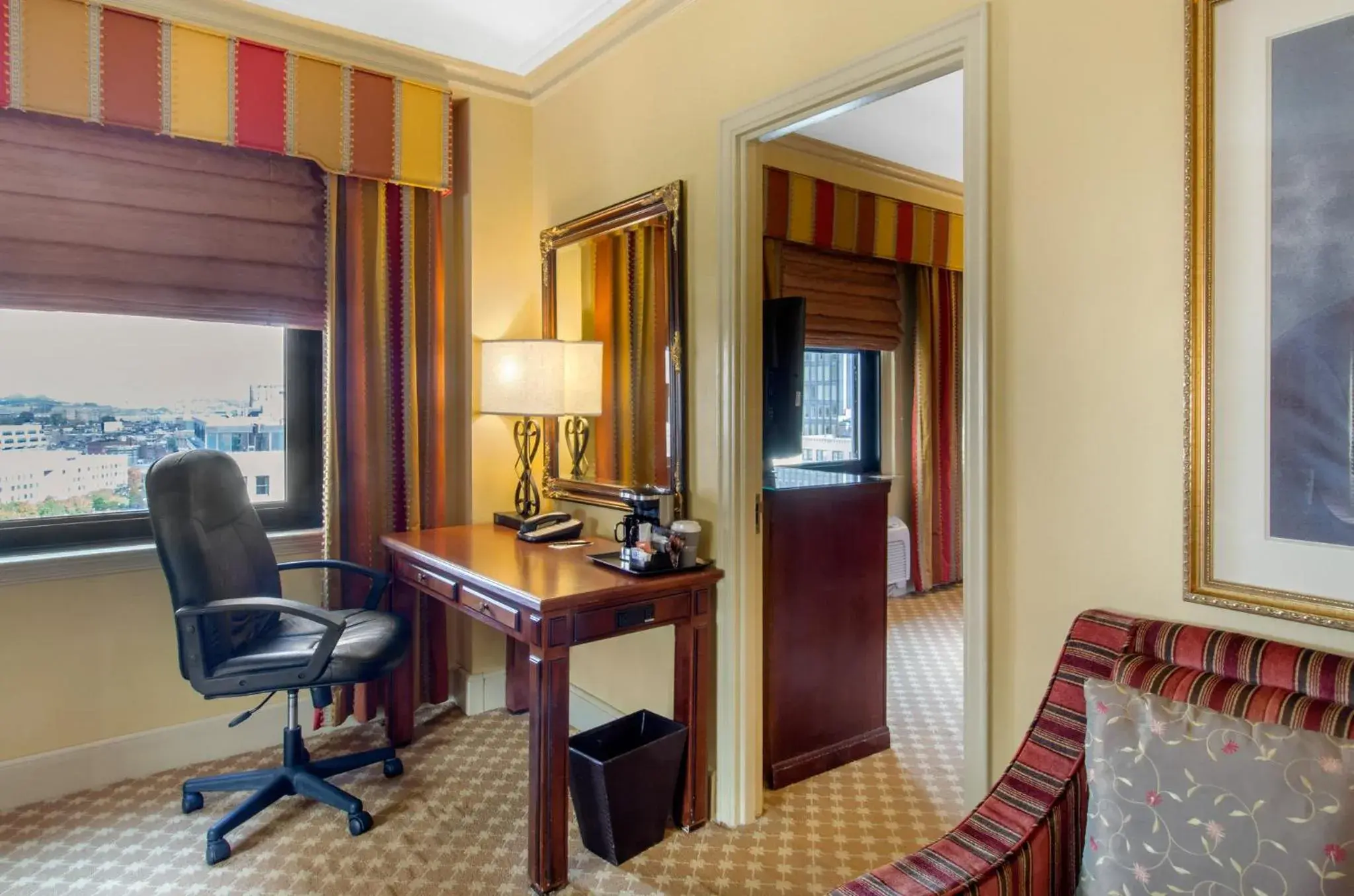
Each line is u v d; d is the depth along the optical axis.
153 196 2.42
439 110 2.85
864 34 1.84
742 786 2.23
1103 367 1.42
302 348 2.81
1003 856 1.11
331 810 2.29
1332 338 1.15
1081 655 1.31
